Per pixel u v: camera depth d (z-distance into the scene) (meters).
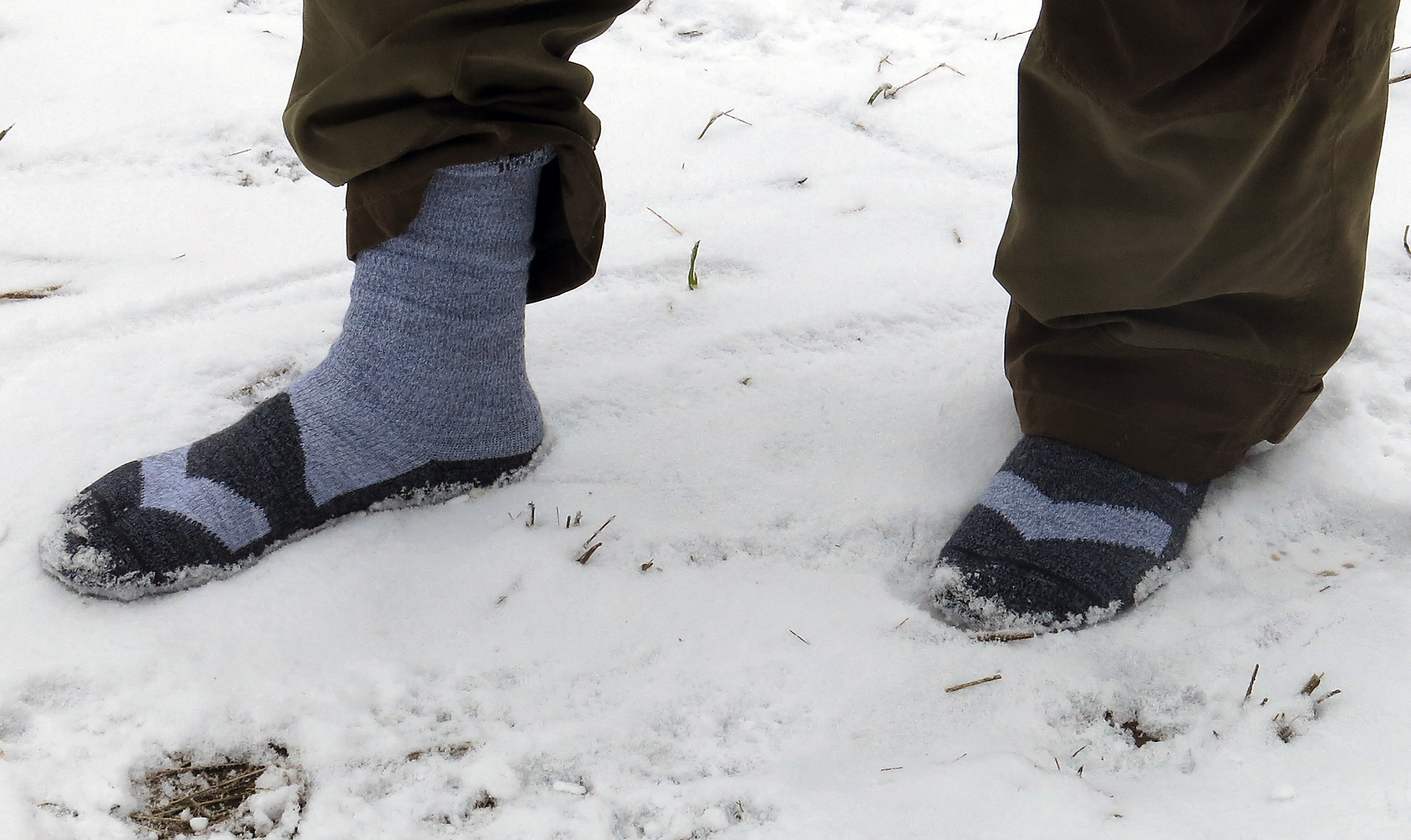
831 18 2.67
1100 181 1.17
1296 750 1.08
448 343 1.32
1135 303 1.27
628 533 1.40
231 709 1.13
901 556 1.41
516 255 1.31
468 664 1.21
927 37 2.61
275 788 1.08
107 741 1.08
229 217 1.94
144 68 2.25
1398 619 1.21
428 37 1.04
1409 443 1.49
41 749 1.07
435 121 1.09
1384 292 1.75
